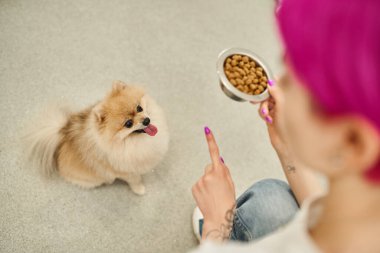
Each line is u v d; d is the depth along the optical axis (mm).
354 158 256
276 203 866
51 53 1729
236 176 1596
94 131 1152
